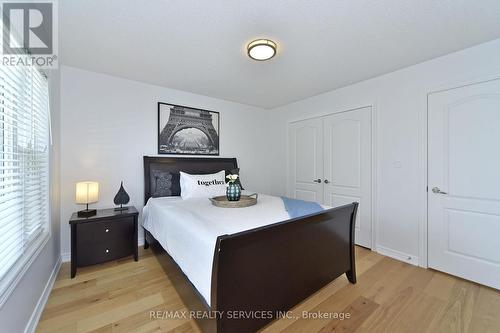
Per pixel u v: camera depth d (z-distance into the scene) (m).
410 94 2.46
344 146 3.13
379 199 2.74
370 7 1.52
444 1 1.47
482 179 2.03
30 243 1.55
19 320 1.28
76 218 2.22
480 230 2.04
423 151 2.37
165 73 2.65
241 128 3.96
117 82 2.76
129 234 2.46
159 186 2.88
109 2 1.47
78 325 1.51
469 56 2.07
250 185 4.10
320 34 1.84
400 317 1.61
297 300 1.58
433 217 2.32
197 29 1.78
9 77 1.27
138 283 2.03
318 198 3.49
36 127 1.71
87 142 2.58
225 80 2.86
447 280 2.12
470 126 2.08
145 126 2.97
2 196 1.23
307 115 3.63
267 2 1.48
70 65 2.44
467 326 1.52
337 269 1.92
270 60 2.31
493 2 1.47
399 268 2.35
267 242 1.37
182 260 1.62
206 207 2.13
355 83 2.96
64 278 2.11
